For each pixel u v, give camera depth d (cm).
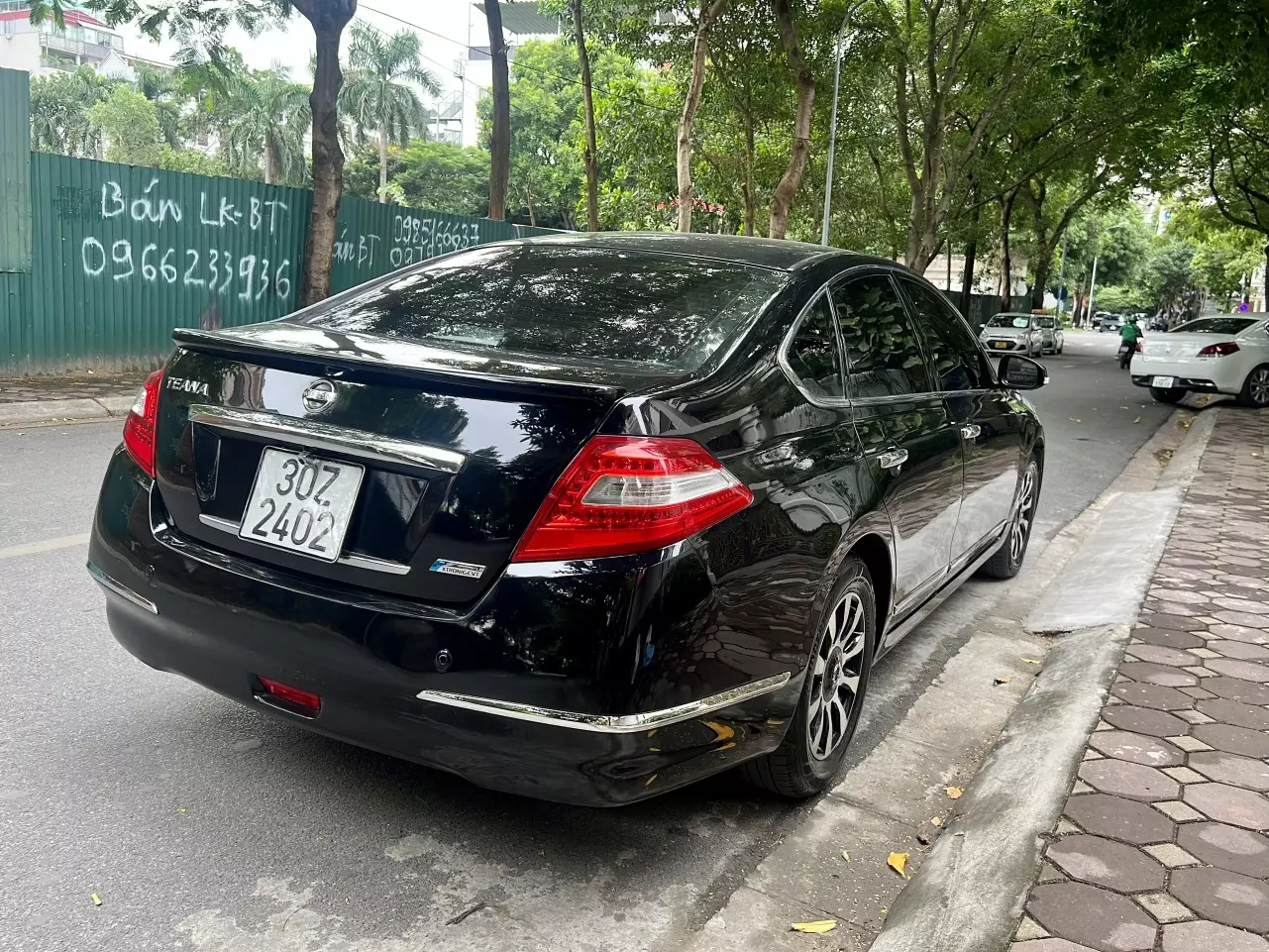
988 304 4559
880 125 2698
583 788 223
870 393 328
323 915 234
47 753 298
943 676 422
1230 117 2730
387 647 223
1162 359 1595
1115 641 426
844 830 293
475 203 6719
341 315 308
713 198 2906
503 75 1792
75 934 220
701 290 301
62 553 485
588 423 219
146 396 275
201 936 223
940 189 3127
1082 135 2936
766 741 260
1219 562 565
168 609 255
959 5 2448
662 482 219
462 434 222
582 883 255
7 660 359
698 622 224
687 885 258
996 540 495
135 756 300
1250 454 1000
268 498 243
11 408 897
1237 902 240
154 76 6575
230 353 255
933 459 352
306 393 239
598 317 287
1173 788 297
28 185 1055
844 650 307
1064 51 2433
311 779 295
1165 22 1326
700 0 1467
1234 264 6412
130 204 1152
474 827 277
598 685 213
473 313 295
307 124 5828
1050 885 245
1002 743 345
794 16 1795
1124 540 632
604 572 215
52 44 9119
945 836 283
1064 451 1109
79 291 1119
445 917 237
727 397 250
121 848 254
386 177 6450
